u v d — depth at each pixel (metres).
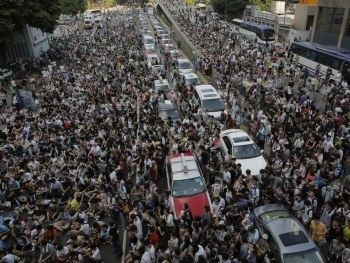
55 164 15.15
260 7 65.38
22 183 14.04
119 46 44.81
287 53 37.69
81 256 10.16
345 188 12.58
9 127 19.34
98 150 16.00
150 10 95.06
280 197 12.30
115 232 11.84
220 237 10.14
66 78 29.56
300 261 9.47
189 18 70.44
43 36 45.38
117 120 20.28
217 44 43.81
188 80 27.36
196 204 12.95
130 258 9.66
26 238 11.18
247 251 9.43
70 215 12.84
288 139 16.22
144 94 24.30
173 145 16.47
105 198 13.00
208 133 17.52
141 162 15.28
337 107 19.20
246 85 24.81
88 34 56.75
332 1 37.88
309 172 12.74
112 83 27.78
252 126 18.83
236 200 11.91
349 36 36.06
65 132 18.16
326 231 10.62
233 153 15.73
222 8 69.94
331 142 14.76
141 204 12.11
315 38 42.03
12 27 30.50
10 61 36.47
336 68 28.95
